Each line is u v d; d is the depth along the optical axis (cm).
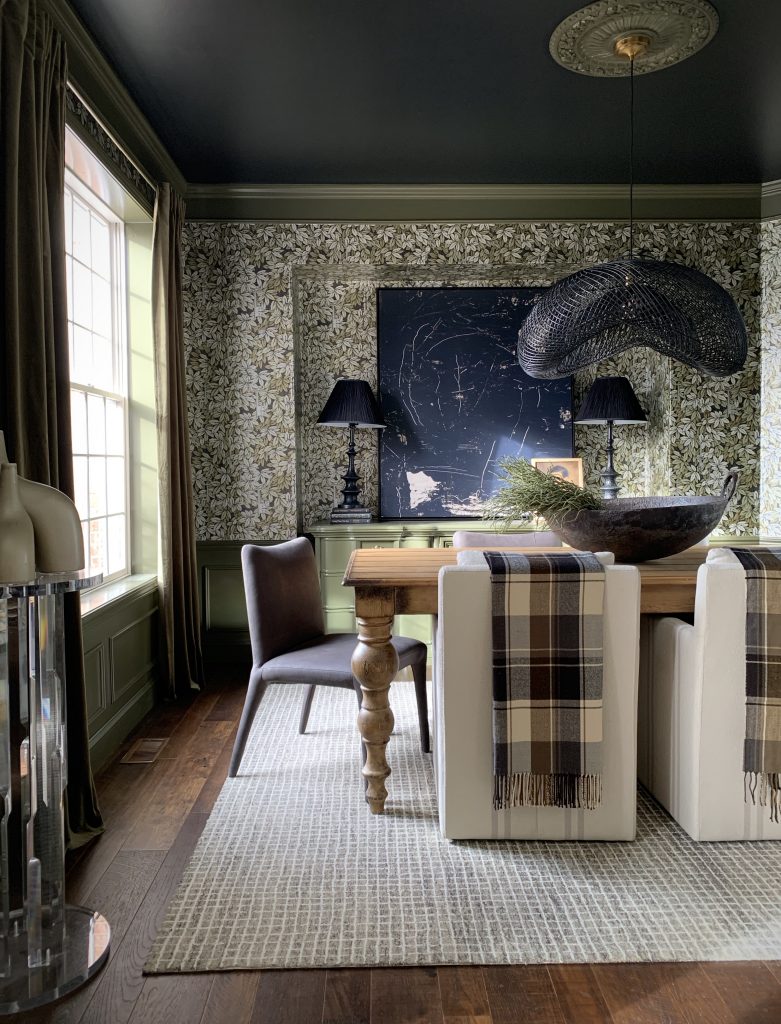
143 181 380
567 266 479
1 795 177
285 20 293
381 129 390
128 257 406
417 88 348
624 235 474
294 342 476
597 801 233
